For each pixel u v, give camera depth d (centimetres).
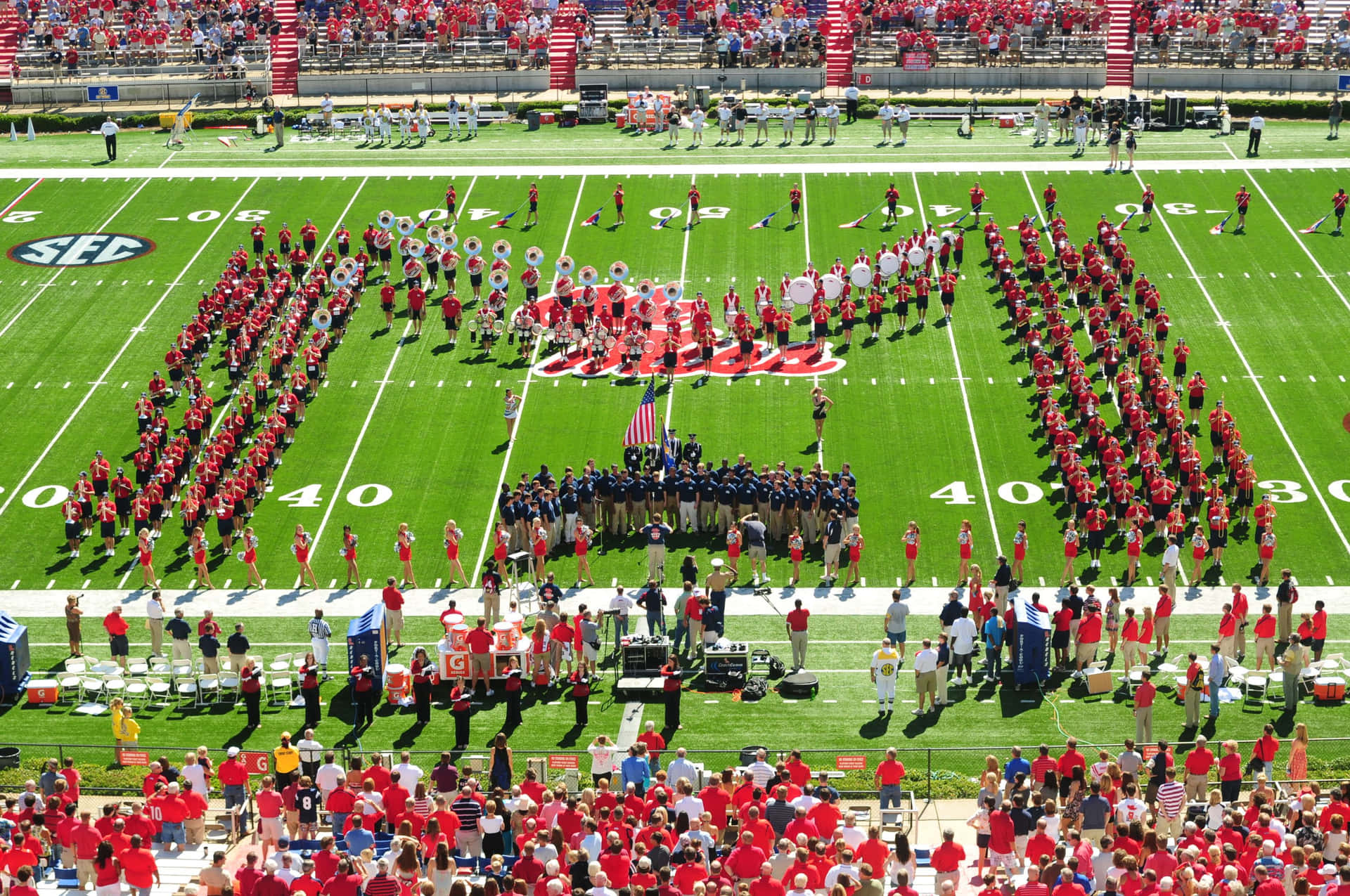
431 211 6106
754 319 5275
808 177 6378
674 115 6831
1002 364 4978
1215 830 2533
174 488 4375
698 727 3369
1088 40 7494
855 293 5494
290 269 5547
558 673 3591
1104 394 4744
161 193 6347
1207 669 3328
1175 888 2303
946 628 3562
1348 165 6350
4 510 4350
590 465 4184
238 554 4147
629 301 5406
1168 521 4078
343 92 7638
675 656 3662
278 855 2398
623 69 7562
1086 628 3516
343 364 5066
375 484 4438
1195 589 3922
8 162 6750
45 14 8175
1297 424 4622
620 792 2809
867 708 3447
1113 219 5912
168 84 7562
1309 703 3441
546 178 6406
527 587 3919
